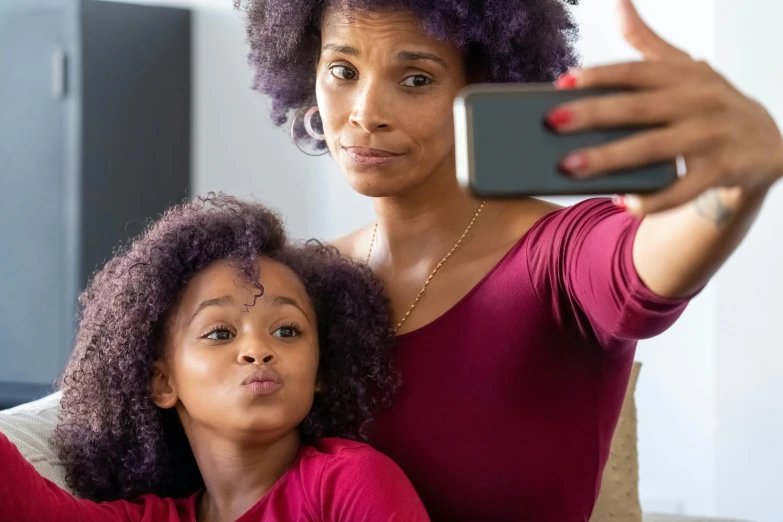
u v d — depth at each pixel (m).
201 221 1.07
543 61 1.10
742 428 2.06
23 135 2.36
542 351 0.98
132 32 2.42
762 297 2.03
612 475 1.40
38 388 2.35
